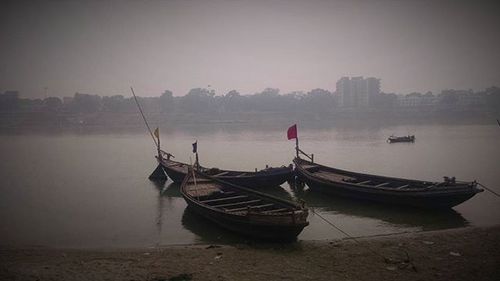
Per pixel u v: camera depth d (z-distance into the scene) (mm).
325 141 73812
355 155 50875
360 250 15672
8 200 27000
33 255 16219
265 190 28359
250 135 96125
